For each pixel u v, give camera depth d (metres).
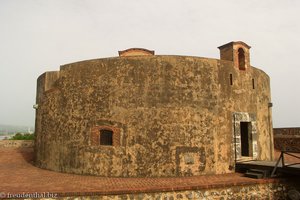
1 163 15.15
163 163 10.80
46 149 13.19
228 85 12.14
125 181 9.86
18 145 21.81
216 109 11.63
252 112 12.93
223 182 9.42
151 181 9.80
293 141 21.22
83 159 11.48
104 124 11.33
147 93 11.18
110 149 11.07
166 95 11.18
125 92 11.28
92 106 11.63
